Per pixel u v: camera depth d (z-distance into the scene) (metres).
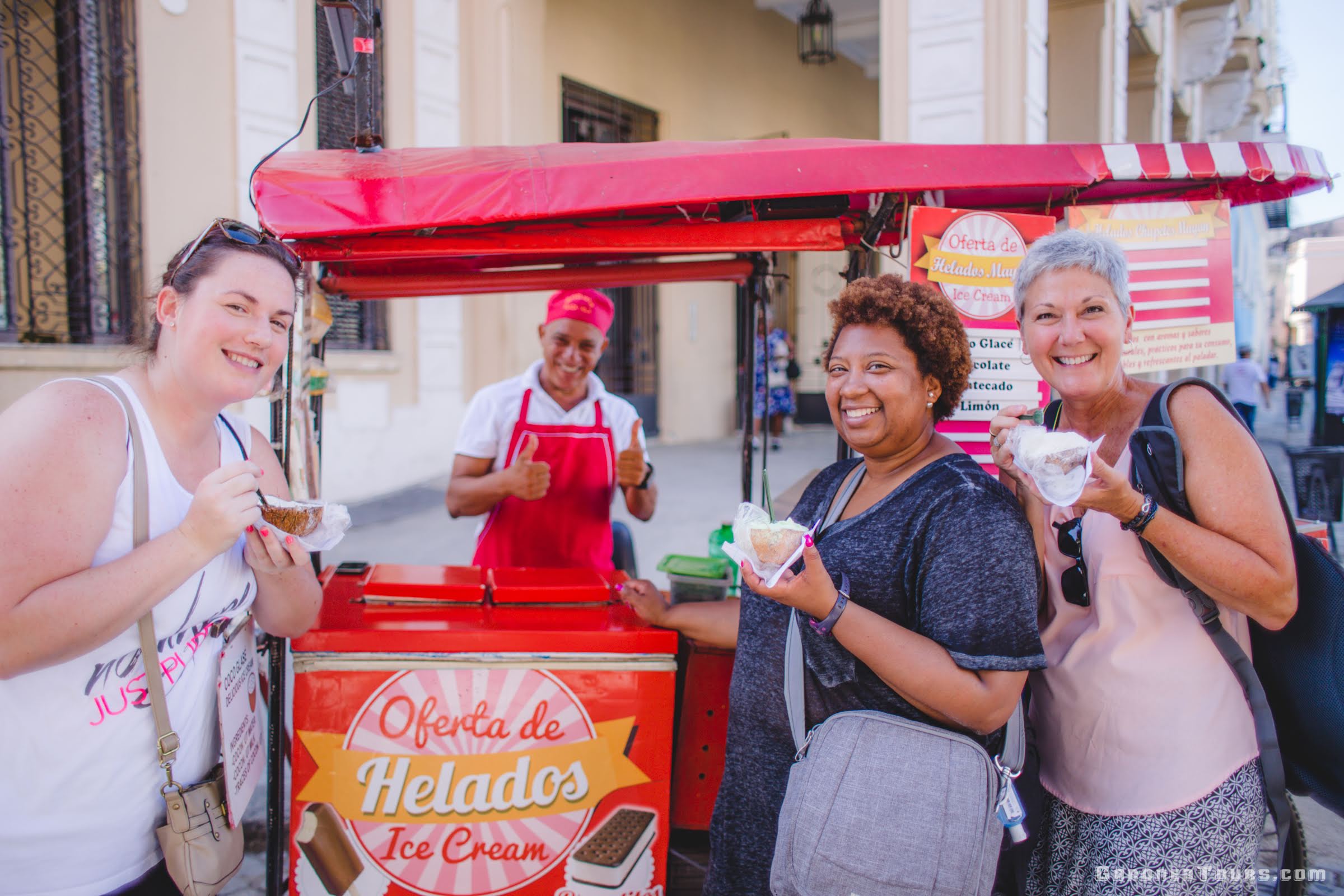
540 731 1.94
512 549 3.08
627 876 1.99
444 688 1.91
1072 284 1.55
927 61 6.22
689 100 10.50
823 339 13.37
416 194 1.75
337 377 6.75
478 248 2.00
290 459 1.94
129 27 5.52
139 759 1.38
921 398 1.54
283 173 1.75
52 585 1.22
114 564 1.25
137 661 1.36
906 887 1.33
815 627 1.44
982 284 2.11
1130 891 1.50
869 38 11.27
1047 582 1.66
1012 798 1.46
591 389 3.22
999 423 1.50
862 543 1.51
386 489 7.21
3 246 5.25
